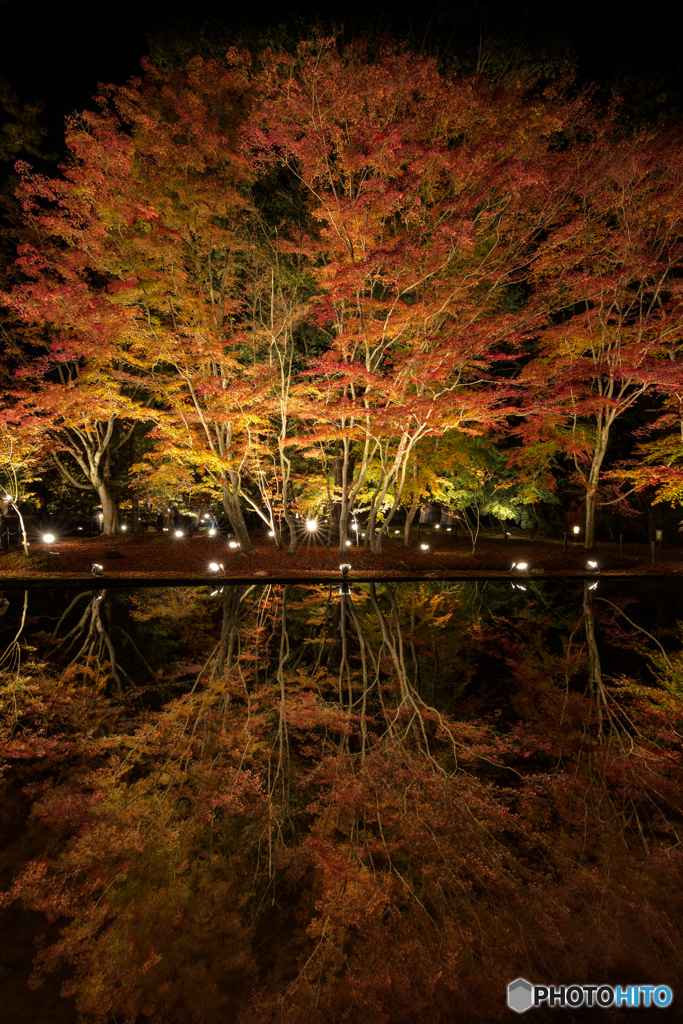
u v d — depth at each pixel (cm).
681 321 1680
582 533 2966
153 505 2839
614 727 684
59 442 2275
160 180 1477
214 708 734
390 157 1396
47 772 563
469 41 1962
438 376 1488
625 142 1561
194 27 1939
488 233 1716
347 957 348
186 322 1703
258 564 1748
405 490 2091
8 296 1466
